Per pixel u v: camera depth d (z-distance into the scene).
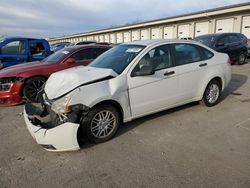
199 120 4.23
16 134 3.90
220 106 5.01
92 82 3.33
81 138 3.44
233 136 3.54
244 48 11.42
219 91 5.08
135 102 3.74
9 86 5.42
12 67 6.16
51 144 3.06
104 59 4.26
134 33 36.28
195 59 4.57
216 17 22.39
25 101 5.59
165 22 28.31
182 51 4.40
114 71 3.67
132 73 3.69
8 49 8.77
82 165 2.90
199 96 4.73
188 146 3.28
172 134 3.69
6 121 4.54
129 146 3.35
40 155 3.19
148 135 3.68
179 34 27.30
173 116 4.45
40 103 3.88
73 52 6.43
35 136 3.15
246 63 12.09
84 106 3.17
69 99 3.12
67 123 3.04
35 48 9.20
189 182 2.49
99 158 3.05
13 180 2.64
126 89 3.59
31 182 2.59
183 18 25.44
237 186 2.40
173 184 2.47
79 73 3.59
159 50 4.07
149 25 31.39
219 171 2.66
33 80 5.62
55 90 3.43
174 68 4.18
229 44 10.62
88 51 6.69
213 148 3.19
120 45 4.58
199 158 2.95
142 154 3.11
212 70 4.77
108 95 3.36
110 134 3.55
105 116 3.49
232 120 4.19
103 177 2.64
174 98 4.27
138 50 3.95
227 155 3.00
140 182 2.53
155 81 3.90
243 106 4.96
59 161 3.01
